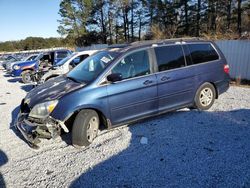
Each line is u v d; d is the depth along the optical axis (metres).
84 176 3.37
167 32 24.92
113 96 4.37
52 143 4.48
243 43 10.66
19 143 4.59
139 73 4.72
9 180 3.37
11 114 6.62
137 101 4.66
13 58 26.88
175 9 34.31
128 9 40.09
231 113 5.56
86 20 41.50
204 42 5.82
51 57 13.50
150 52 4.91
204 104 5.79
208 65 5.70
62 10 41.00
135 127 4.99
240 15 26.33
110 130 4.89
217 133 4.50
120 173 3.38
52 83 4.93
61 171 3.53
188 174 3.25
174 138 4.38
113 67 4.46
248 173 3.20
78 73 5.02
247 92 7.78
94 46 33.12
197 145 4.06
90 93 4.18
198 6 32.28
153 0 36.38
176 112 5.77
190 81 5.39
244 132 4.49
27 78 13.34
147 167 3.48
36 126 3.98
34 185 3.23
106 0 39.62
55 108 3.99
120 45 5.24
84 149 4.16
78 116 4.11
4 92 10.41
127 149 4.06
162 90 4.96
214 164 3.46
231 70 11.34
